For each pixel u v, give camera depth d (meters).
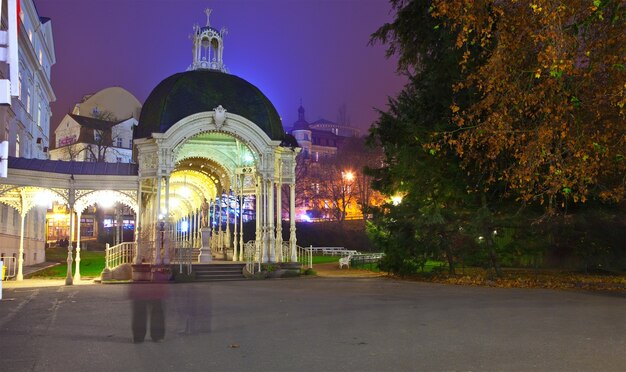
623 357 7.80
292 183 28.80
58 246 61.50
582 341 9.04
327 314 12.66
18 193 25.61
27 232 37.22
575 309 13.38
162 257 25.33
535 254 24.66
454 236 24.67
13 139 32.19
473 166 21.98
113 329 10.47
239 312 13.09
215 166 31.86
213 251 34.09
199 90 26.77
